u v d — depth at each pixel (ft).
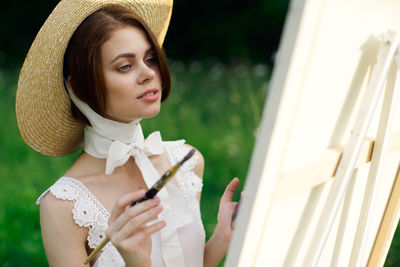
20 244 9.33
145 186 4.71
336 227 3.69
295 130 2.68
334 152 3.06
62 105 4.48
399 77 3.26
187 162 5.08
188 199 4.88
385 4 3.09
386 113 3.39
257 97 15.07
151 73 4.09
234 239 2.62
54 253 4.24
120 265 4.28
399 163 4.30
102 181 4.44
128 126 4.37
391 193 4.40
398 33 3.00
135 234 3.43
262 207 2.58
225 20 28.30
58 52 4.16
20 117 4.61
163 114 14.83
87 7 4.05
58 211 4.21
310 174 2.89
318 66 2.61
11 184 11.46
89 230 4.27
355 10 2.77
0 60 25.39
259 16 27.89
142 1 4.77
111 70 4.02
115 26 3.98
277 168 2.55
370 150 3.52
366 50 3.03
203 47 28.04
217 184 11.52
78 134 4.84
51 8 29.27
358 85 3.12
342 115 3.09
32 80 4.38
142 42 4.09
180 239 4.69
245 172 12.09
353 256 3.76
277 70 2.36
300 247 3.24
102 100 4.11
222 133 14.33
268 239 2.88
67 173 4.52
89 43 3.97
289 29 2.30
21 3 29.01
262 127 2.44
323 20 2.48
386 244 4.49
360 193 3.79
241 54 24.94
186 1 28.04
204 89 18.80
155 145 4.82
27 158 12.83
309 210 3.16
